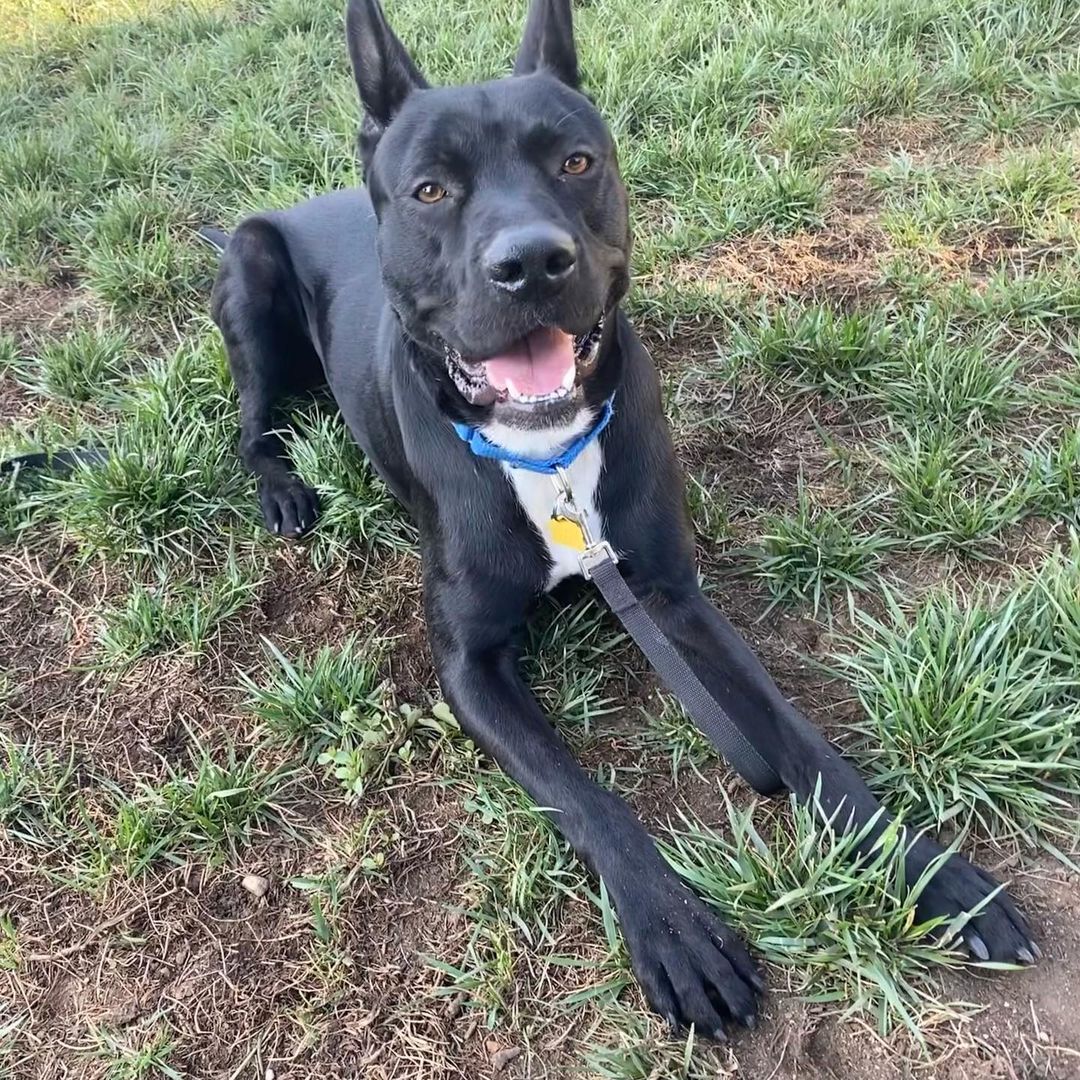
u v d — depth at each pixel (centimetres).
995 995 56
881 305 103
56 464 98
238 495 97
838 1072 54
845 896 59
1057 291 97
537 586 74
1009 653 68
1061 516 80
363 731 74
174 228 131
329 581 88
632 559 74
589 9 155
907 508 82
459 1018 60
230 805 71
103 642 84
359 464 95
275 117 147
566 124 68
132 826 69
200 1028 61
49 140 147
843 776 64
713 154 121
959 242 107
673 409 96
